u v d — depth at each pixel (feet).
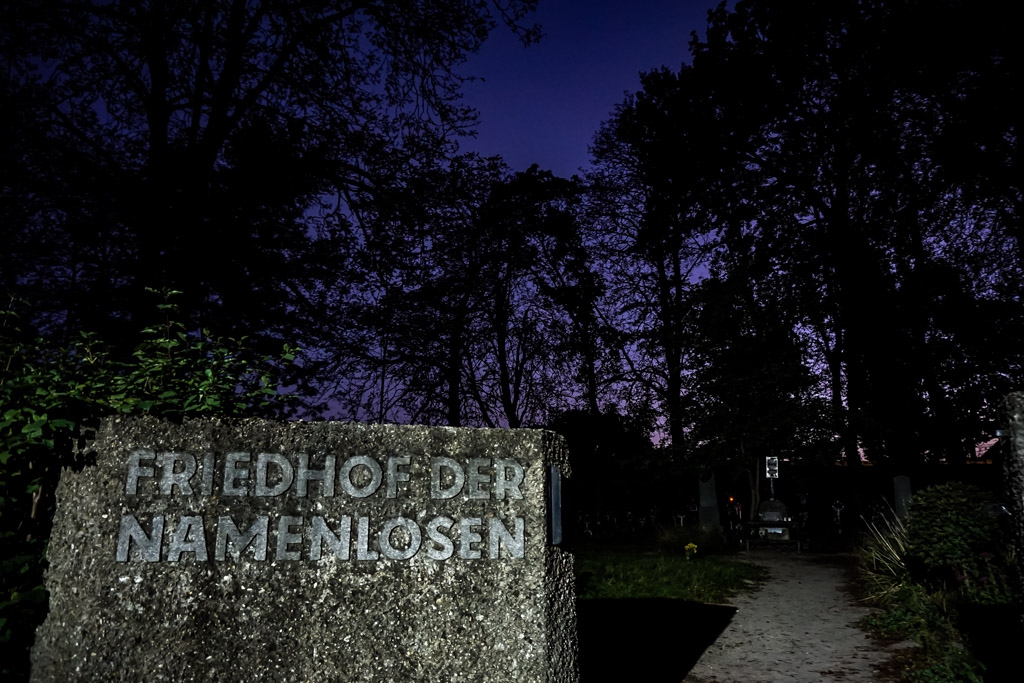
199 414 13.51
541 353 72.23
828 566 43.96
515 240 60.54
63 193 35.01
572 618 13.00
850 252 65.00
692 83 72.08
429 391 59.36
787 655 21.15
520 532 12.42
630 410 80.48
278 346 39.50
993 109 52.16
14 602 10.64
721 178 73.15
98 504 11.02
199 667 10.70
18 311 32.30
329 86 49.96
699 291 73.05
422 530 11.99
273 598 11.15
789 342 67.41
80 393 12.90
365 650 11.32
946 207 60.13
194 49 44.60
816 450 61.41
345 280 47.32
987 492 27.14
